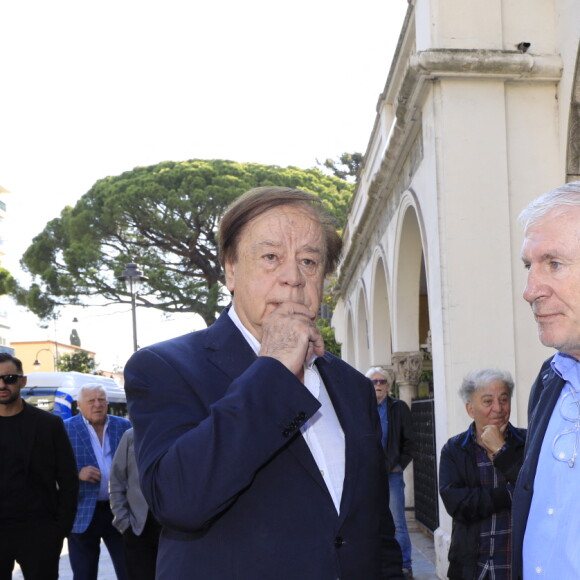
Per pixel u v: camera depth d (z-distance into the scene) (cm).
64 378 1800
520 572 218
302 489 187
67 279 3008
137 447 192
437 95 663
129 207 2914
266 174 3186
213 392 194
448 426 631
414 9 798
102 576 795
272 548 180
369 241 1438
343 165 4394
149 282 2947
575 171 655
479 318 642
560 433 213
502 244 654
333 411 217
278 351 185
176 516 172
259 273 200
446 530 689
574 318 199
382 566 211
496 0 676
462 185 656
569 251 198
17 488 479
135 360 201
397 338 1041
